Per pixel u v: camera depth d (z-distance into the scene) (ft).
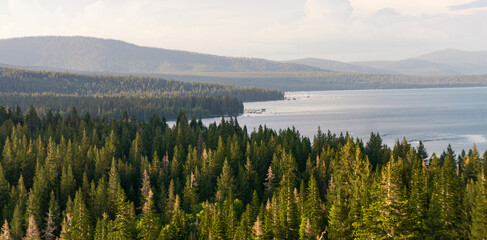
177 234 269.44
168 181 385.70
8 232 280.72
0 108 654.12
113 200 342.03
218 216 254.88
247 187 358.02
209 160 407.44
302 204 262.88
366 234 209.67
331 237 231.50
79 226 274.77
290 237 245.24
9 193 345.51
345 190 293.02
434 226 222.07
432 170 334.03
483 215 206.49
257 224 241.76
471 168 380.99
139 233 273.13
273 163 389.60
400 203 202.90
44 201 343.46
